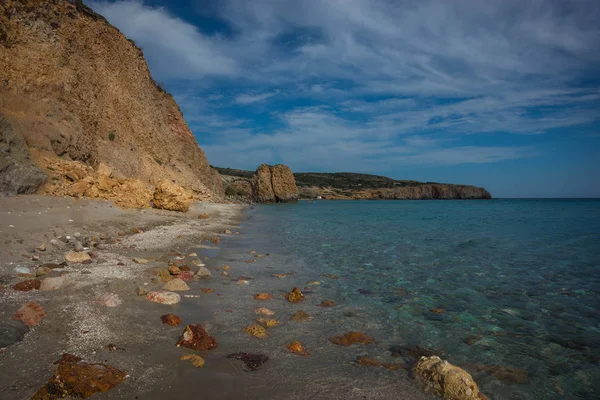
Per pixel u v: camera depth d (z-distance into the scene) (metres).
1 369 3.11
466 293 7.19
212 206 30.69
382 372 3.85
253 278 7.73
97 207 13.83
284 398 3.22
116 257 8.09
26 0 20.50
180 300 5.72
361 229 19.72
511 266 9.95
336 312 5.80
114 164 24.03
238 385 3.36
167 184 20.33
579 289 7.62
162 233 12.50
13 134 13.16
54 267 6.57
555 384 3.83
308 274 8.39
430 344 4.72
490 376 3.96
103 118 26.05
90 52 26.20
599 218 31.91
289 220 25.33
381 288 7.38
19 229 8.37
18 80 17.77
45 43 19.80
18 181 12.02
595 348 4.71
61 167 15.83
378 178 135.00
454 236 16.91
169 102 42.44
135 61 32.97
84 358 3.46
